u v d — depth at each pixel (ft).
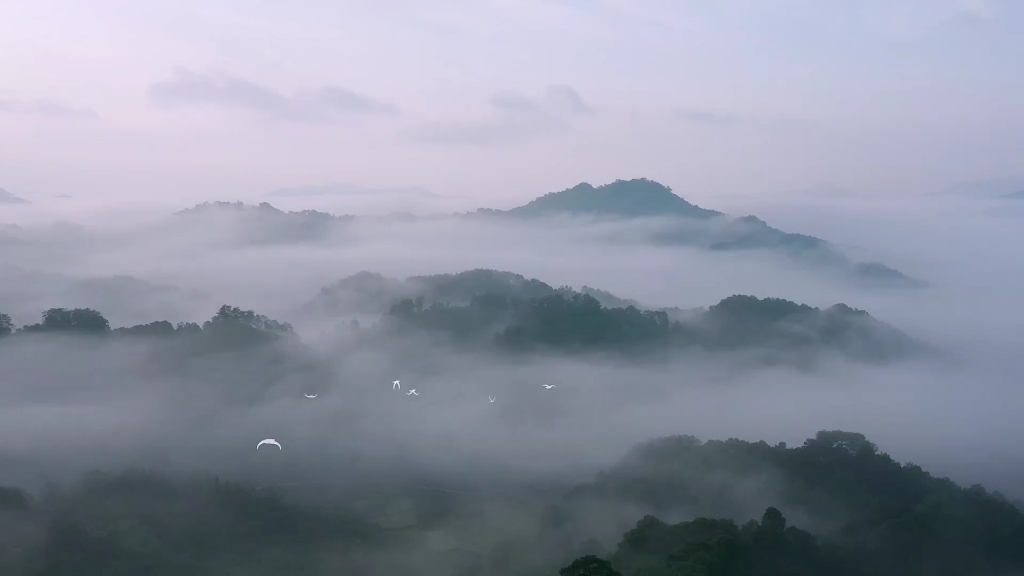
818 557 259.39
